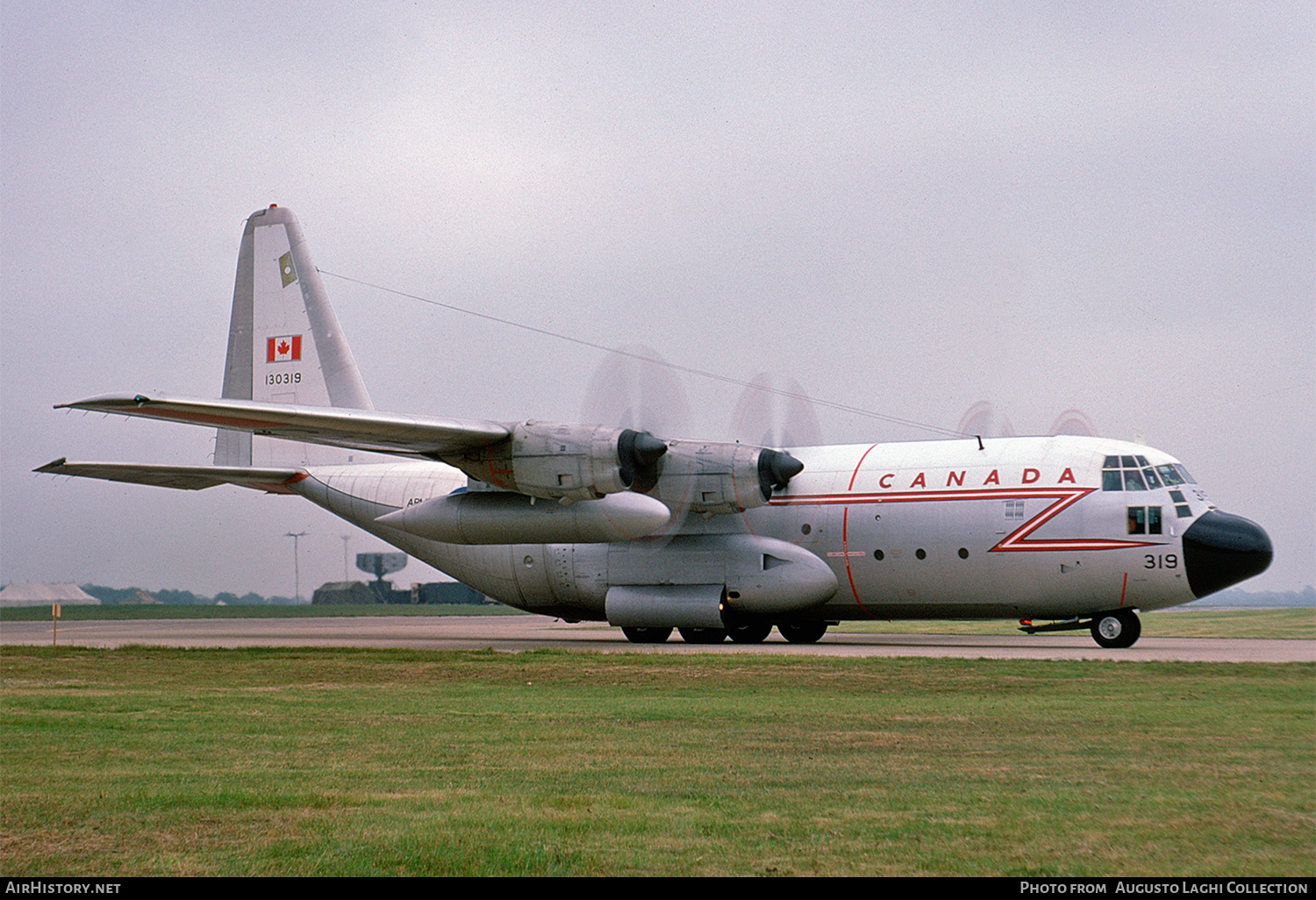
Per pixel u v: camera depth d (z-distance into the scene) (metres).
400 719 14.03
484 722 13.75
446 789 9.64
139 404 22.52
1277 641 29.73
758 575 29.58
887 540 29.08
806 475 30.61
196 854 7.66
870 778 9.99
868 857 7.48
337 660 23.42
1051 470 27.95
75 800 9.25
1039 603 28.02
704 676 19.31
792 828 8.21
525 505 27.77
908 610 29.81
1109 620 27.75
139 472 31.31
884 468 29.86
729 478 28.78
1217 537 26.17
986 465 28.73
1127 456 27.56
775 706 15.12
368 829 8.27
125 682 19.17
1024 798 9.11
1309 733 12.45
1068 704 14.98
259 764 10.91
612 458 26.12
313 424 25.23
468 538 28.66
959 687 17.31
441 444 27.16
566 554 31.98
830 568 29.67
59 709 15.29
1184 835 7.94
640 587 30.91
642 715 14.28
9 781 10.08
